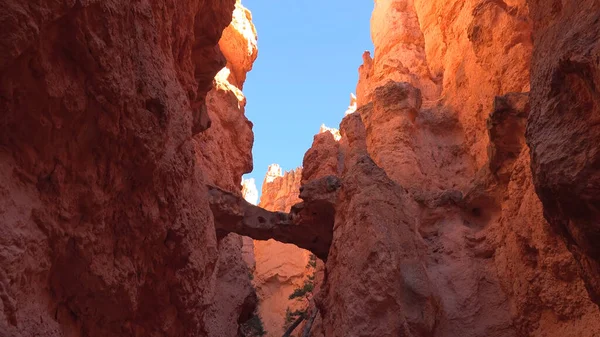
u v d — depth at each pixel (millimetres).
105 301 5441
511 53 13141
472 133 15422
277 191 45156
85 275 5148
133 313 5926
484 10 14227
